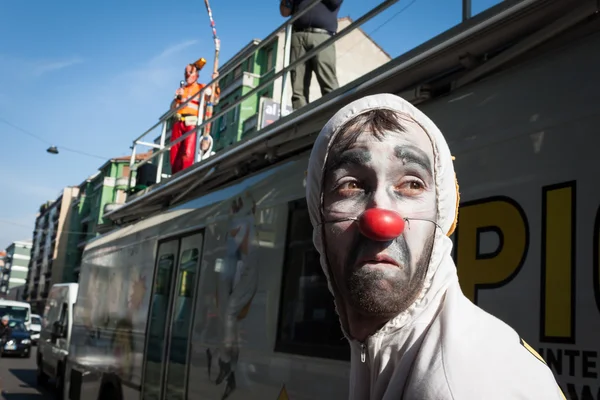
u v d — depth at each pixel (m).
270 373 3.16
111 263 6.59
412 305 0.95
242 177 4.08
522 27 2.04
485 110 2.17
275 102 5.80
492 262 1.97
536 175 1.89
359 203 1.00
